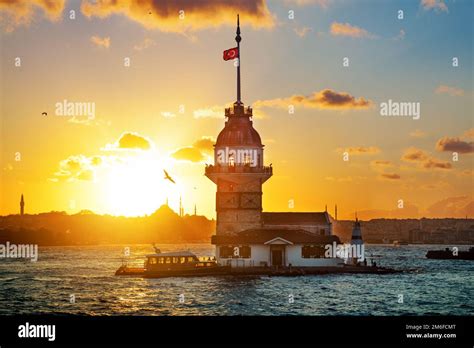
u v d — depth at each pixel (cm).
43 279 18175
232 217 18112
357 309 12300
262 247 17688
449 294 14412
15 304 13062
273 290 14500
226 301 13050
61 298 13825
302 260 17850
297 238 17825
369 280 16662
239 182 18112
